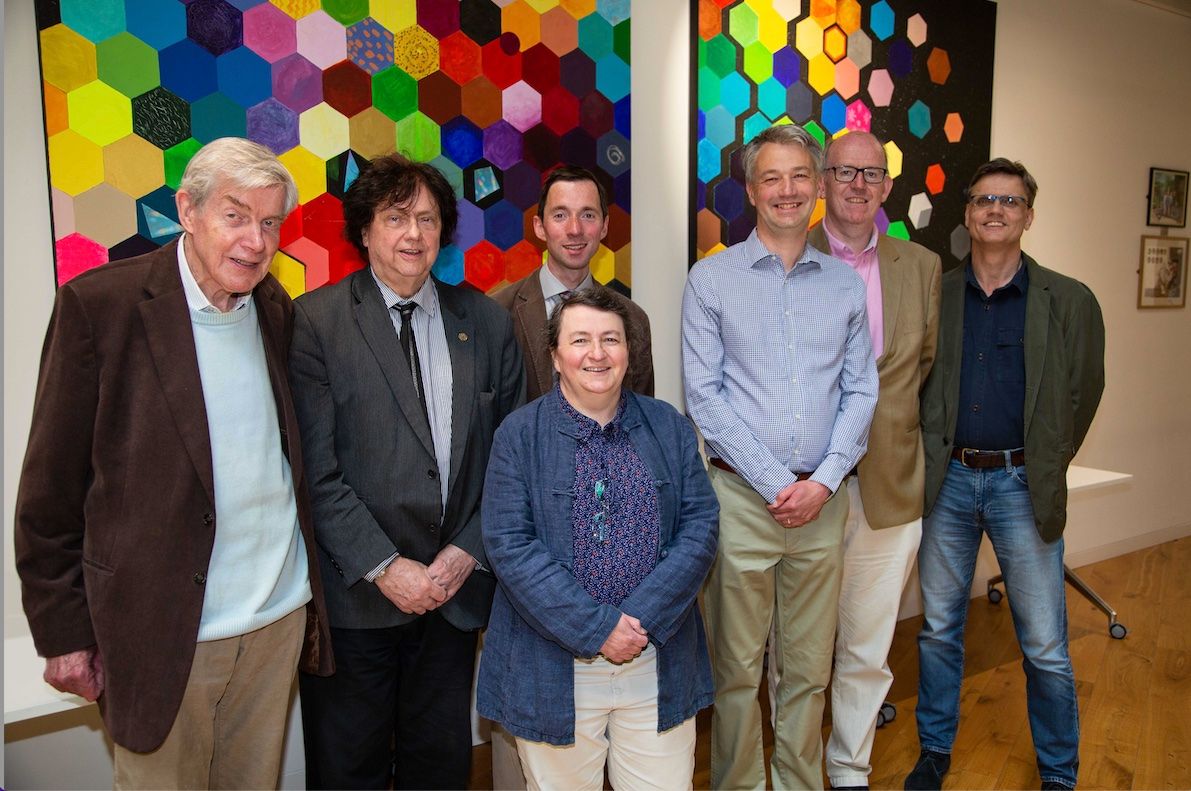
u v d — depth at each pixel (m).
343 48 2.09
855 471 2.20
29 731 1.95
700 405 1.99
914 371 2.16
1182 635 3.34
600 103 2.49
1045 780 2.22
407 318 1.72
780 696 2.11
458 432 1.71
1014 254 2.20
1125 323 4.27
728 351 2.00
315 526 1.61
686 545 1.57
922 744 2.34
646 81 2.62
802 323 1.96
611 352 1.53
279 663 1.56
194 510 1.37
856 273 2.04
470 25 2.26
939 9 3.19
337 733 1.70
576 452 1.57
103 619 1.32
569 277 2.14
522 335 2.12
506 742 2.11
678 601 1.52
